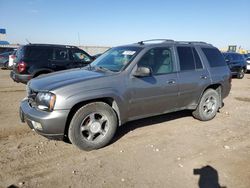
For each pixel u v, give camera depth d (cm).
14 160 429
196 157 459
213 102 671
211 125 638
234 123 661
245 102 935
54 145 491
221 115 733
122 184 369
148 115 547
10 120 632
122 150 477
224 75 684
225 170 416
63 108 428
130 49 557
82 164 422
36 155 449
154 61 547
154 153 470
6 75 1598
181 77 583
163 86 546
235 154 476
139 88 509
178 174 399
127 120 514
